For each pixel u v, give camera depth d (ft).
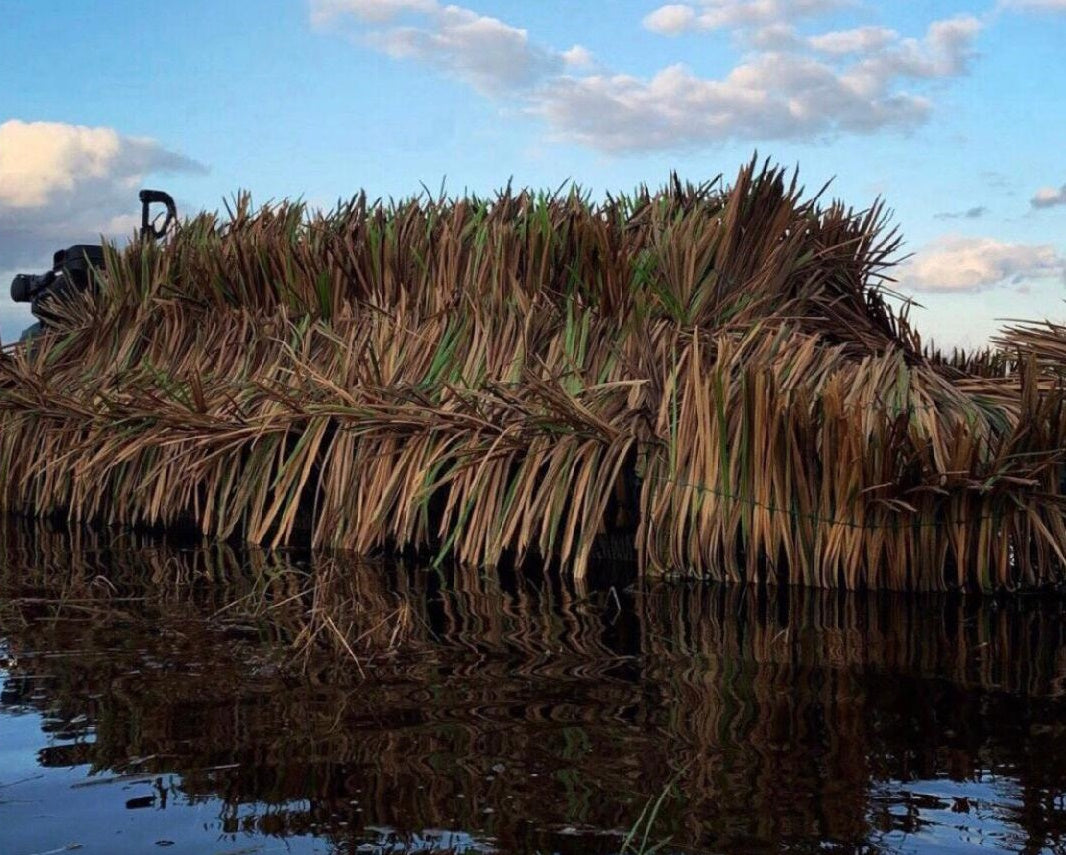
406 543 12.66
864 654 7.53
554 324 13.74
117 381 16.42
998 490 9.78
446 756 5.21
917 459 9.60
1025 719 5.96
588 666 7.13
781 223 14.21
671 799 4.68
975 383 12.19
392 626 8.41
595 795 4.72
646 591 10.04
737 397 10.87
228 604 9.29
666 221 15.02
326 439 14.03
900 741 5.53
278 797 4.68
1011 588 9.96
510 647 7.68
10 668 6.95
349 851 4.14
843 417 10.00
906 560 10.02
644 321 12.76
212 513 14.40
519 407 12.04
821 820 4.49
